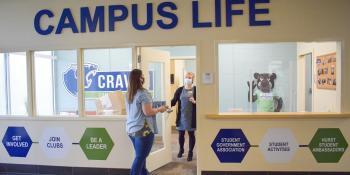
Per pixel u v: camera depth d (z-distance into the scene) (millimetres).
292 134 3883
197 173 4031
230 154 3975
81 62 4242
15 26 4367
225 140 3969
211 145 3992
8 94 5453
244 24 3898
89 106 5449
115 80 5656
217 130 3975
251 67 6031
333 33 3799
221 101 6141
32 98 4418
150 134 3424
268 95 5898
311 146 3871
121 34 4109
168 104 4871
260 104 5902
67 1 4211
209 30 3945
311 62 5332
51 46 4277
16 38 4371
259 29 3881
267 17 3867
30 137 4398
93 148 4230
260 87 5934
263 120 3908
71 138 4281
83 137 4246
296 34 3836
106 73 5676
